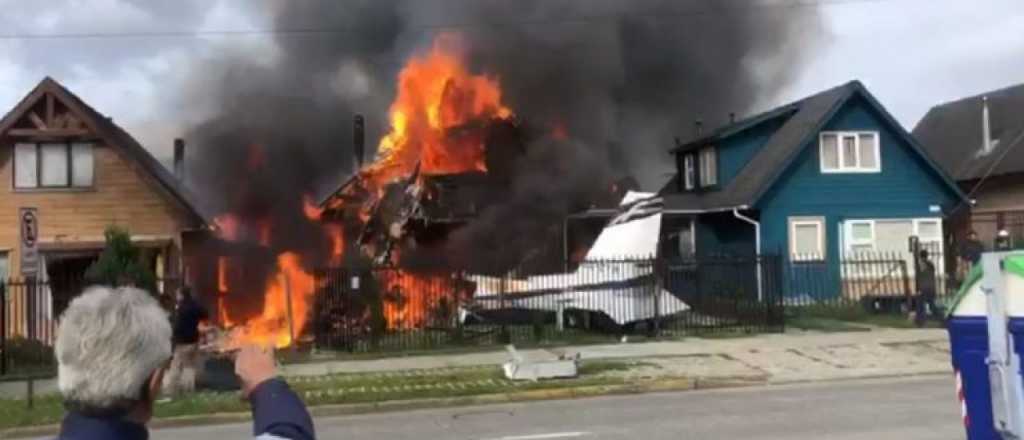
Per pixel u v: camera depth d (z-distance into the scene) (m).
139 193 24.98
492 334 19.25
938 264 27.05
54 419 11.87
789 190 27.09
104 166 24.80
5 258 24.11
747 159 29.84
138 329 2.00
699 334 19.34
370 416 12.06
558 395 13.09
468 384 13.68
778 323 20.14
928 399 11.55
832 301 24.95
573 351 17.09
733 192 28.22
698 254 29.48
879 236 27.42
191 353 13.13
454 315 20.05
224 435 10.84
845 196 27.34
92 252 24.56
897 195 27.62
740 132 29.78
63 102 24.17
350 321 18.72
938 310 20.52
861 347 16.77
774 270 21.27
